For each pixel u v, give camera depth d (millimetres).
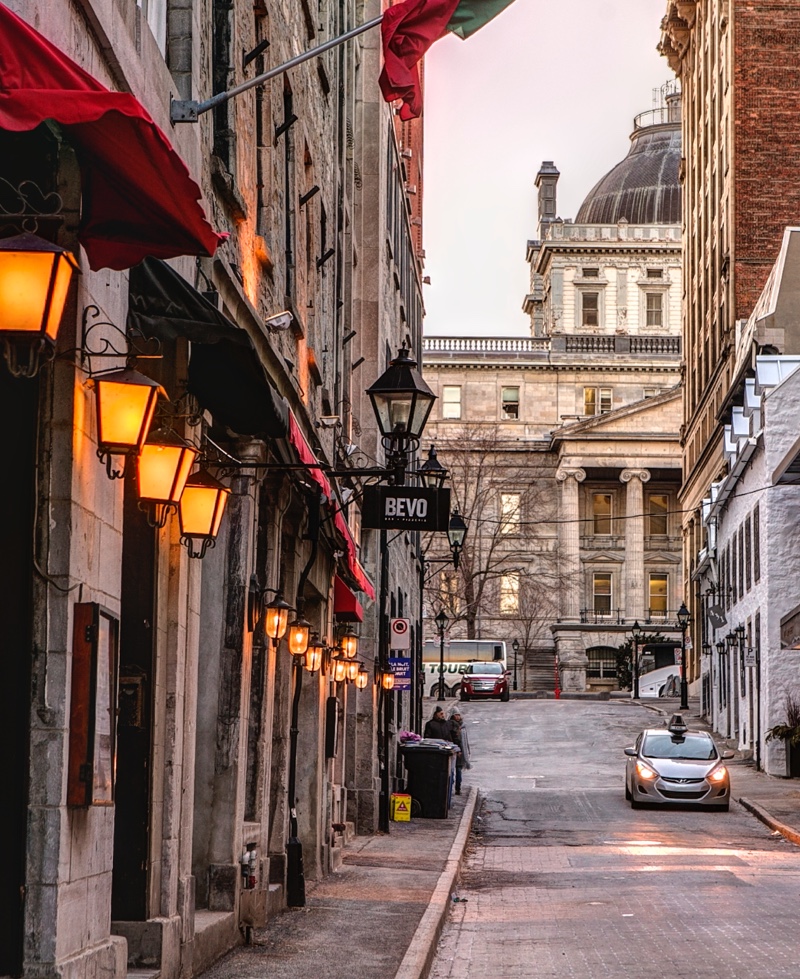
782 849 26219
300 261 19047
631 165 119125
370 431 29594
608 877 21016
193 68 11641
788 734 43062
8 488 7844
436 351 108688
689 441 77062
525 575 103625
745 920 16031
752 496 49438
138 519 10484
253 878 13375
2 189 7691
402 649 32250
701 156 73062
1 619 7754
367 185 30562
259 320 14180
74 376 7922
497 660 85500
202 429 11156
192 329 9172
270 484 15047
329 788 20625
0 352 6664
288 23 17500
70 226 7734
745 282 61188
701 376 71938
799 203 61438
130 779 10242
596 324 110625
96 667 7887
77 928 7996
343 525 20281
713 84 68812
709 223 69562
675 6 78000
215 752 12992
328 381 22984
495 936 15281
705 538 69938
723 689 58875
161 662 10508
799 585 45719
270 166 15836
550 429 107938
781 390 46156
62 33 7961
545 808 35031
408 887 18359
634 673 86938
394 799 29688
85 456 8125
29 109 6133
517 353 108375
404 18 12305
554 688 102250
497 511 105562
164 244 7805
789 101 62000
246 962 11914
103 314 8539
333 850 20516
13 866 7613
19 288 6160
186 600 10945
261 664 14570
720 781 34469
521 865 23047
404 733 33812
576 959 13516
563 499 104812
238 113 13953
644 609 104750
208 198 12352
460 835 26562
